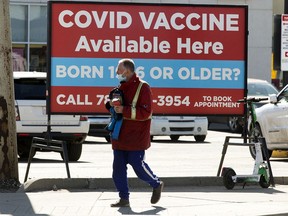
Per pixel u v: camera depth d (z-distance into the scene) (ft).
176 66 124.57
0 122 110.93
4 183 111.24
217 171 130.41
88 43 122.72
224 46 125.08
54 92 122.31
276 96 158.10
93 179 114.73
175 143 207.62
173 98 124.88
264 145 117.19
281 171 135.33
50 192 110.32
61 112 122.31
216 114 125.49
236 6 124.98
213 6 124.67
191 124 208.44
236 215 90.63
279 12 293.84
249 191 112.68
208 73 125.18
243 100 120.47
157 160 156.97
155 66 124.16
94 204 99.04
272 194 109.50
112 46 123.24
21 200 102.01
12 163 111.75
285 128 154.20
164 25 124.16
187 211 93.71
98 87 123.13
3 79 110.32
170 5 124.06
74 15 122.52
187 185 117.29
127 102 94.79
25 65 275.80
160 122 207.21
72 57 122.52
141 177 96.48
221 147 193.47
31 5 275.80
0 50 109.81
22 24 275.80
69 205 98.07
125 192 96.63
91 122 200.23
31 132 153.07
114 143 95.71
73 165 144.97
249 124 165.27
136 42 123.65
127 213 92.12
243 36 125.29
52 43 122.11
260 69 289.12
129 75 95.09
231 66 125.39
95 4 122.72
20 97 153.89
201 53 124.98
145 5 123.54
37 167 140.05
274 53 185.88
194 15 124.47
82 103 122.93
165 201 102.12
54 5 122.11
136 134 95.09
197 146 196.85
